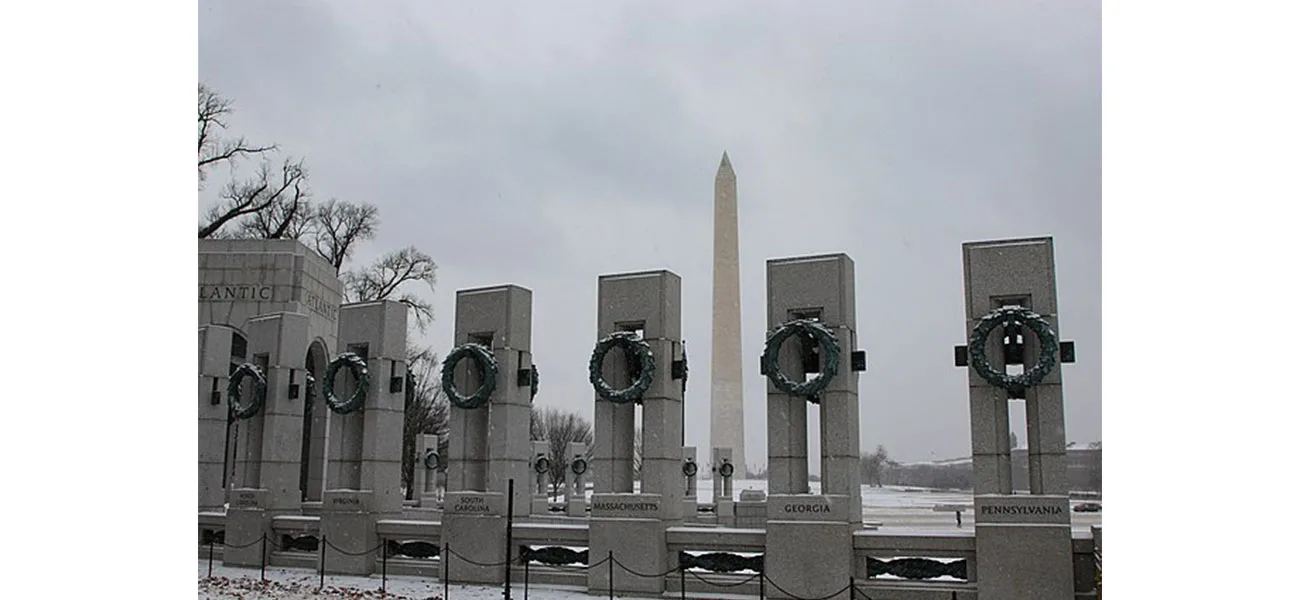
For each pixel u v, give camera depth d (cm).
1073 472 4769
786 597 2020
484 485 2498
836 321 2114
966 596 1927
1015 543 1875
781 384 2089
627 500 2197
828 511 2017
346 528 2550
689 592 2138
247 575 2533
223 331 3147
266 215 5622
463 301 2555
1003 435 1952
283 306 4256
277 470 2803
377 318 2653
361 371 2611
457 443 2478
